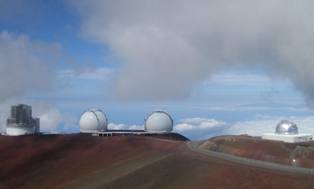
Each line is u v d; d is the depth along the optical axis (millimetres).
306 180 88312
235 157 108875
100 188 105875
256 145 115375
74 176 129625
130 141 149000
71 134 170625
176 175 99500
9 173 138875
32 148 155375
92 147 150000
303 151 105812
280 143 113875
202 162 104438
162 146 137875
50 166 139875
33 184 130125
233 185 90375
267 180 89812
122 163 130000
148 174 104062
